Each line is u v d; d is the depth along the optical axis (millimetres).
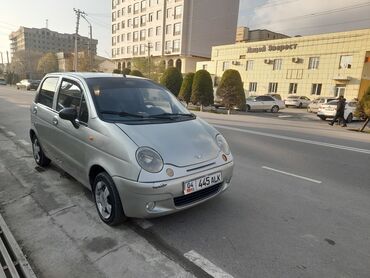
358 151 7770
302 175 5426
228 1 60531
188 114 4137
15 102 18859
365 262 2801
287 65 35219
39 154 5270
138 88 4121
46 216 3627
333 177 5371
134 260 2789
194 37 57156
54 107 4473
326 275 2607
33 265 2729
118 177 3018
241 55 40219
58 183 4613
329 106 18641
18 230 3328
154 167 2910
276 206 3988
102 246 3006
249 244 3062
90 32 54062
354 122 18750
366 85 29953
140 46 66812
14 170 5180
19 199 4078
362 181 5188
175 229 3330
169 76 25469
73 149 3807
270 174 5410
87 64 57000
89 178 3539
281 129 11773
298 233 3299
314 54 32656
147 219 3529
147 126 3361
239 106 20672
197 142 3375
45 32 92500
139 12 65938
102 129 3260
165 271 2637
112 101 3682
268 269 2674
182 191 2996
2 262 2752
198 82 21312
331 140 9469
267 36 65500
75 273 2619
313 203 4133
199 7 56594
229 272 2631
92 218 3557
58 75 4727
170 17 58562
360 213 3852
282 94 36094
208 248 2984
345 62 30422
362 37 28781
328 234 3295
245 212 3777
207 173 3184
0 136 7938
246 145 8023
